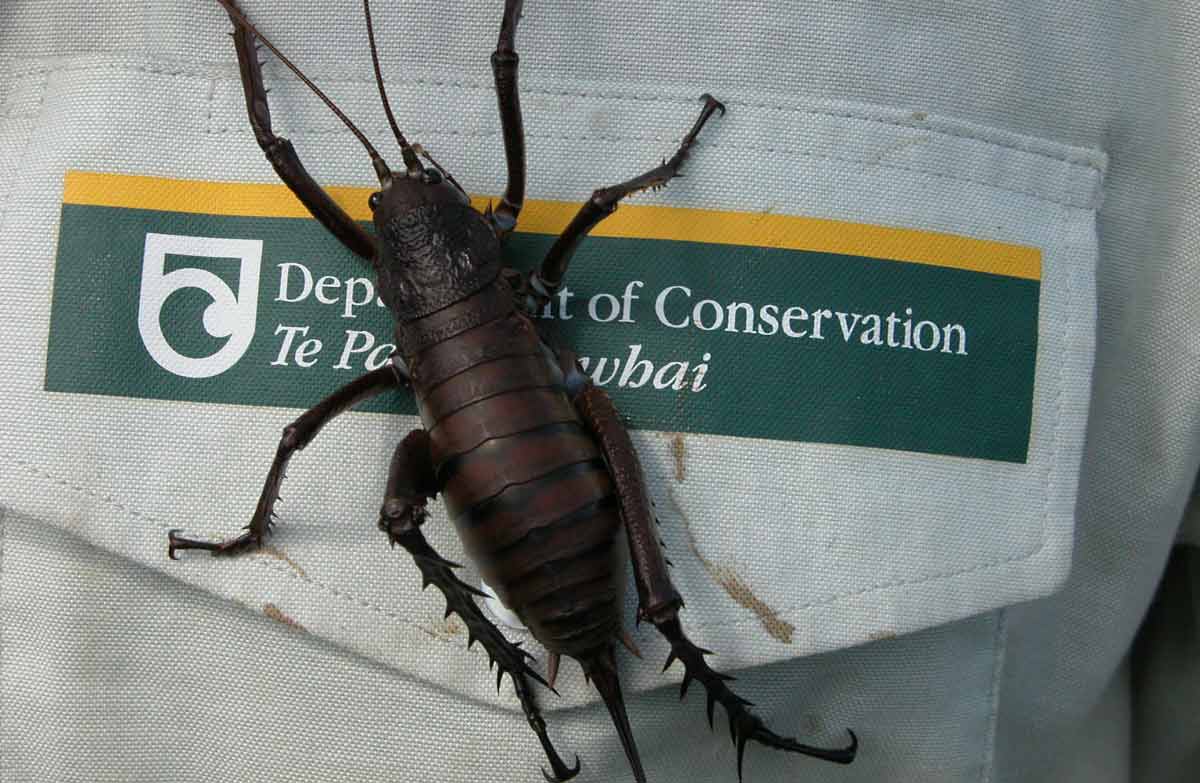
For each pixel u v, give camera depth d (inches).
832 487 5.9
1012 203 6.1
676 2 6.0
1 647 6.0
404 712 6.0
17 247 5.9
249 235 5.9
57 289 5.9
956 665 6.3
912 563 5.9
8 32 6.0
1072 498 6.1
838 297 5.9
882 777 6.2
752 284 5.9
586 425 5.8
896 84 6.1
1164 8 6.4
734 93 5.9
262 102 5.8
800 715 6.1
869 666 6.2
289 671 6.0
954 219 6.0
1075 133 6.4
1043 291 6.1
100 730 6.0
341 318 5.9
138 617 6.0
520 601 5.6
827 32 6.0
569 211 6.0
